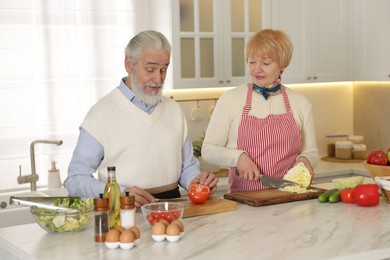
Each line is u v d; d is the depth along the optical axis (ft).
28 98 14.06
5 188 13.98
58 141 13.30
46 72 14.20
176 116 10.20
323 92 18.33
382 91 17.94
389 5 16.24
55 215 8.32
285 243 7.91
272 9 15.89
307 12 16.47
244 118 11.14
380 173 10.71
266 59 10.92
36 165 14.25
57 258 7.38
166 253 7.51
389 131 17.80
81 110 14.61
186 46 14.80
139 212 9.45
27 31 13.94
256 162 11.18
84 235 8.36
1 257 8.48
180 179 10.38
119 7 14.84
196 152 15.14
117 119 9.64
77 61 14.48
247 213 9.45
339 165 16.67
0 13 13.64
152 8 15.14
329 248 7.71
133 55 9.44
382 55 16.52
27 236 8.35
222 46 15.23
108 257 7.38
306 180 10.67
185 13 14.75
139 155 9.68
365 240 8.04
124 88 9.76
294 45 16.33
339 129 18.69
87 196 9.31
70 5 14.32
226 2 15.19
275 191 10.57
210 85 15.14
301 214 9.37
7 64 13.79
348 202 10.07
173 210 8.38
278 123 11.15
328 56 16.97
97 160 9.65
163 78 9.63
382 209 9.69
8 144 13.94
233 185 11.44
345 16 17.13
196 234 8.33
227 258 7.32
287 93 11.39
